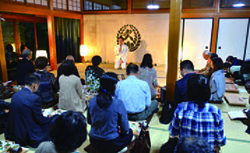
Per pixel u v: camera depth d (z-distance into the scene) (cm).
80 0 871
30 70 444
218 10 730
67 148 111
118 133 219
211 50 767
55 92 379
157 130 294
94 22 882
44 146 119
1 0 502
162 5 814
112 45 886
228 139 270
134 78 303
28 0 588
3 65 520
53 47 711
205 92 157
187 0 761
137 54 865
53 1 695
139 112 308
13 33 696
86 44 914
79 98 344
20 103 233
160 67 797
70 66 330
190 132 160
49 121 257
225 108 378
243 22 721
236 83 539
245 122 318
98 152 232
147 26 827
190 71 290
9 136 252
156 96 428
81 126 114
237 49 746
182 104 167
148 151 222
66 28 847
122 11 840
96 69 398
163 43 824
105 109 206
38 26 786
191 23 768
